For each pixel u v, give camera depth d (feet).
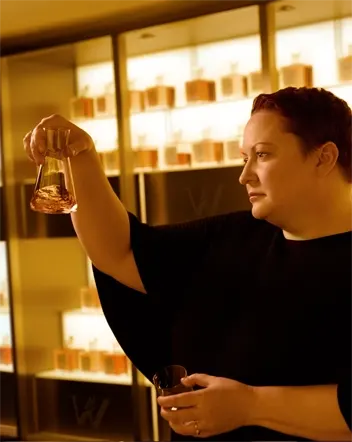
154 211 10.44
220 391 3.25
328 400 3.18
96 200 4.10
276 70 9.29
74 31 10.87
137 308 4.49
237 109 10.44
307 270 3.61
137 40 10.47
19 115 11.57
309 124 3.51
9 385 11.82
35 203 3.90
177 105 10.87
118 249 4.24
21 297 11.61
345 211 3.73
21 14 9.99
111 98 11.17
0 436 11.76
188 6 9.78
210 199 9.97
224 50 10.61
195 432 3.27
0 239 11.57
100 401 11.08
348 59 9.17
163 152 10.61
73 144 3.99
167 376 3.51
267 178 3.55
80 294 12.30
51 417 11.50
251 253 3.92
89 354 11.39
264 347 3.60
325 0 8.69
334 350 3.45
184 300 4.10
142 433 10.51
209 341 3.88
